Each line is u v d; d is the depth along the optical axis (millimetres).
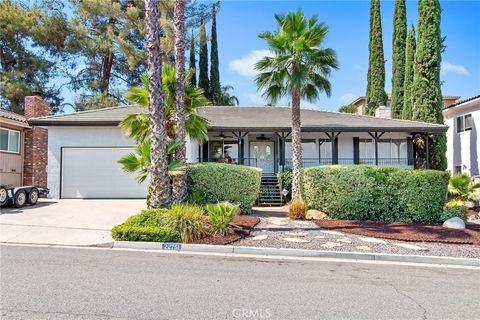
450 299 4719
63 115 16906
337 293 4883
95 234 8688
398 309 4316
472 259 6980
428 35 18875
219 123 17594
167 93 10961
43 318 3744
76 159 16062
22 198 12898
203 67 35156
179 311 4066
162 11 29359
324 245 7852
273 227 9805
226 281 5316
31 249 7312
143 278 5352
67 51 29719
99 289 4766
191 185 11617
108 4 28359
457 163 21219
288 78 13211
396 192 10922
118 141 16078
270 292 4848
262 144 20078
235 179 11828
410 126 17250
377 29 27422
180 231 8031
